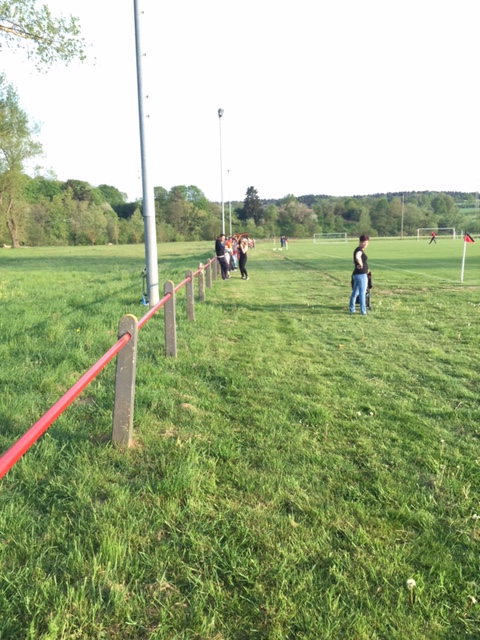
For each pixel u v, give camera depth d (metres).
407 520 2.88
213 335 8.02
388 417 4.52
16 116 46.91
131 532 2.67
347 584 2.36
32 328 7.46
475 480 3.36
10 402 4.37
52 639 1.97
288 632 2.09
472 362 6.53
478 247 44.47
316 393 5.18
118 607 2.16
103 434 3.88
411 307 11.23
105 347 6.61
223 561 2.48
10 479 3.14
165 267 21.50
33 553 2.47
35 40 12.20
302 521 2.87
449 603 2.28
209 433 4.04
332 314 10.45
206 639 2.05
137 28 8.48
